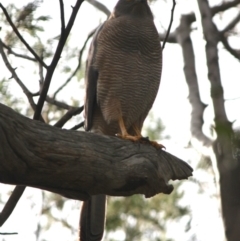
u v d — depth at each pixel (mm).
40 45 11820
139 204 16047
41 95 9594
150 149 9398
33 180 8398
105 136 9000
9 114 8008
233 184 9344
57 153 8336
